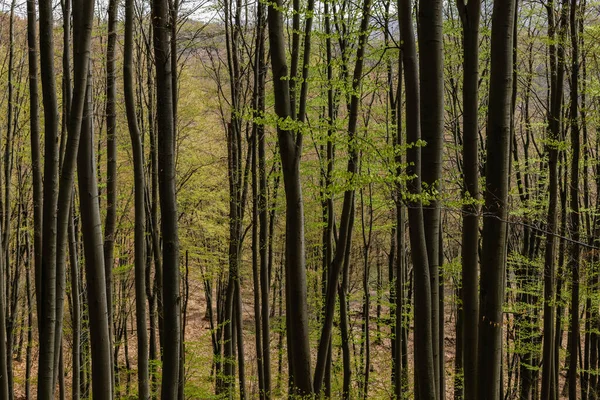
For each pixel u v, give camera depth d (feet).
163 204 16.74
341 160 31.96
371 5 24.64
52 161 17.97
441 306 28.94
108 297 26.50
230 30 36.19
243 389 36.91
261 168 34.60
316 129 19.98
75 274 27.48
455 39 33.35
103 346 17.84
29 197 39.60
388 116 33.65
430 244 17.85
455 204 19.75
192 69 42.96
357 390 41.24
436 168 16.98
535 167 43.80
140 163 25.04
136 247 26.12
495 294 16.08
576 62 27.66
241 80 35.17
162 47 16.53
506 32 15.58
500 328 16.20
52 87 17.83
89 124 17.74
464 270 17.78
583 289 35.50
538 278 40.78
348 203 24.79
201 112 42.88
